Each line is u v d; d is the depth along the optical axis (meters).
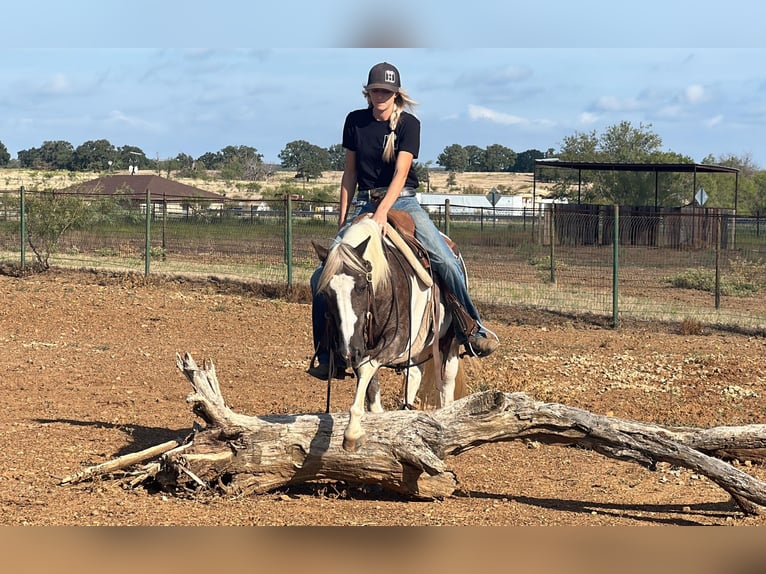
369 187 7.06
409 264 6.56
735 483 6.22
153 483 6.39
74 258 26.02
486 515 6.03
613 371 12.52
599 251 31.69
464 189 123.00
